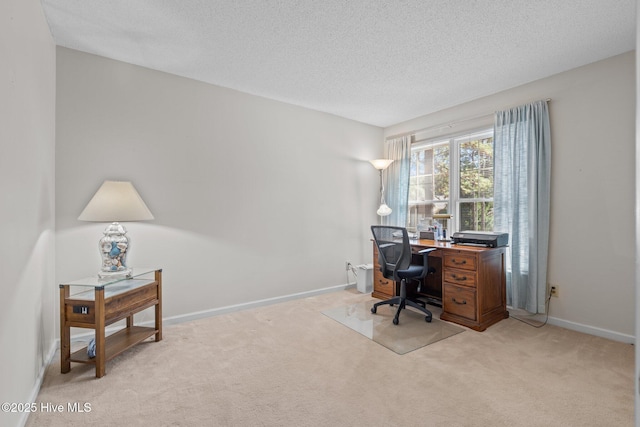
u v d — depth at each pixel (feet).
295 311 10.96
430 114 13.46
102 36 7.63
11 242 4.73
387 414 5.45
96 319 6.61
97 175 8.48
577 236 9.20
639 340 1.49
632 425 5.15
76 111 8.21
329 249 13.55
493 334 8.95
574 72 9.27
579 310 9.16
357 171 14.53
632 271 8.28
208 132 10.35
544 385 6.31
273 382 6.46
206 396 5.98
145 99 9.22
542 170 9.73
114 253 7.67
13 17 4.86
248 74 9.74
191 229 10.01
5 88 4.53
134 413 5.48
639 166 1.50
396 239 10.15
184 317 9.86
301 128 12.64
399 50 8.31
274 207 11.87
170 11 6.68
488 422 5.23
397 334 8.95
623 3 6.41
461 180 12.62
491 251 9.68
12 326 4.74
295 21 7.05
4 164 4.47
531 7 6.55
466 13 6.75
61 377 6.63
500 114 10.82
